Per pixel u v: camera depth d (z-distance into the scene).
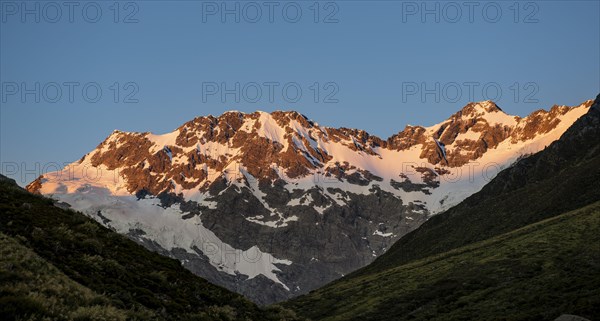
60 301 28.45
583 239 119.94
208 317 38.91
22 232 37.78
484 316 95.00
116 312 29.62
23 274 29.62
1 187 46.38
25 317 25.19
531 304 93.06
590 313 79.69
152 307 36.91
